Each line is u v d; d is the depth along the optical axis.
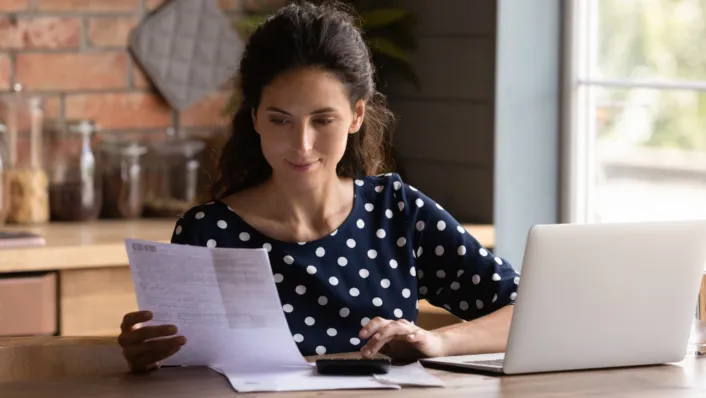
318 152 2.54
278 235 2.72
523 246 4.43
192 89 4.69
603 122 4.38
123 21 4.57
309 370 2.28
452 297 2.87
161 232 4.18
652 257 2.32
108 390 2.14
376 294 2.74
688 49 4.04
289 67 2.50
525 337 2.25
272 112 2.51
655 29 4.16
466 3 4.38
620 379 2.27
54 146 4.40
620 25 4.29
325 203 2.74
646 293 2.33
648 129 4.21
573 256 2.24
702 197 4.01
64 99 4.50
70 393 2.12
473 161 4.41
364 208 2.82
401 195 2.85
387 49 4.41
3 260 3.71
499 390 2.15
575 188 4.46
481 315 2.83
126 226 4.34
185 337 2.28
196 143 4.62
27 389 2.15
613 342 2.34
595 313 2.30
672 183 4.12
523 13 4.34
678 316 2.38
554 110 4.44
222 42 4.72
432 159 4.56
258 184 2.81
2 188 4.25
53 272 3.83
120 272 3.92
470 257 2.83
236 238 2.71
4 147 4.31
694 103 4.02
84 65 4.52
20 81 4.42
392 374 2.25
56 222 4.40
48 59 4.46
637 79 4.24
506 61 4.32
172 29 4.64
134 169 4.52
